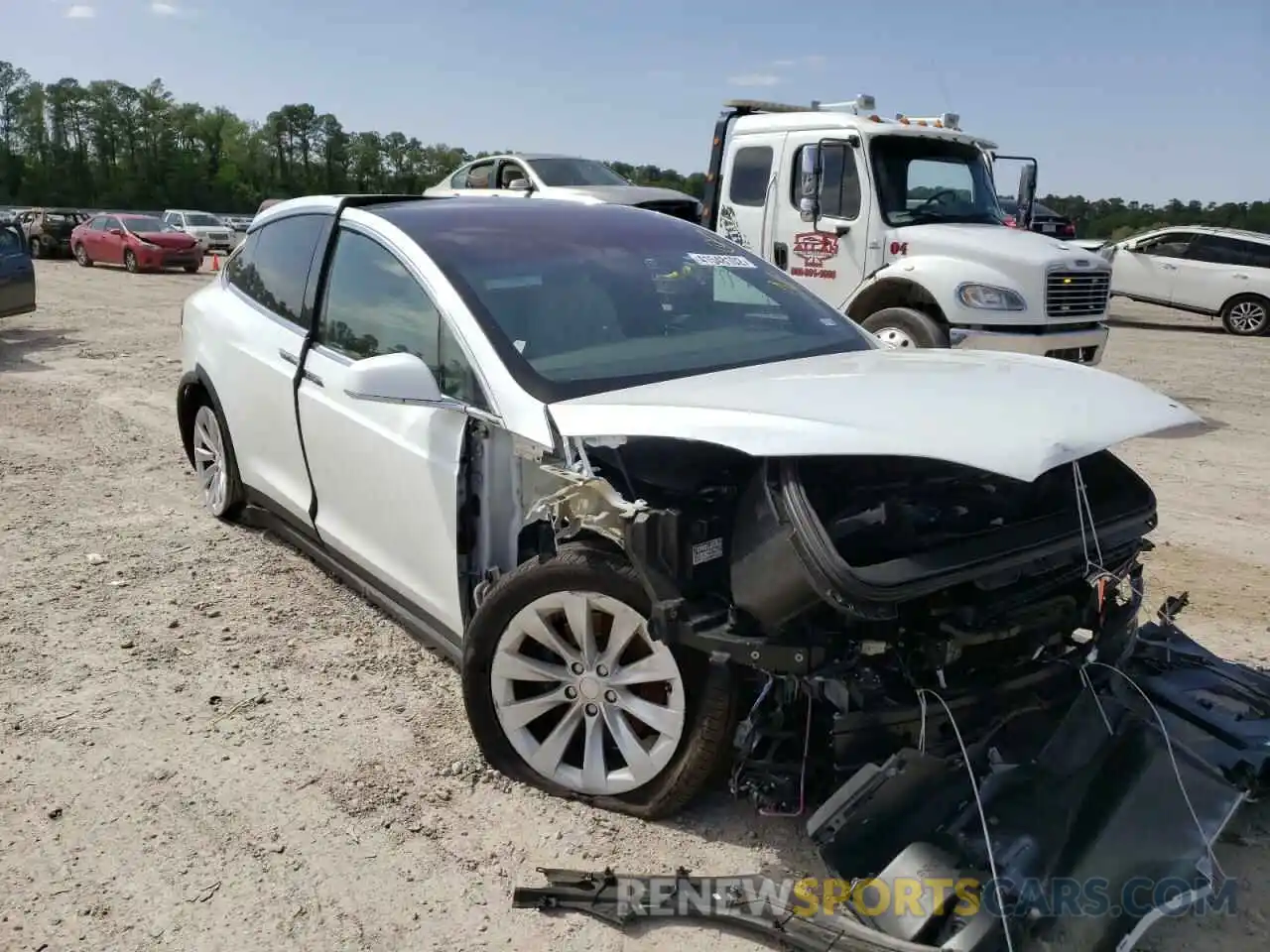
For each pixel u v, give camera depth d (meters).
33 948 2.58
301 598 4.73
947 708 2.65
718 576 2.89
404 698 3.84
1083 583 3.05
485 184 16.12
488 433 3.32
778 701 2.83
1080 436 2.57
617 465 3.07
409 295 3.77
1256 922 2.69
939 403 2.77
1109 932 2.36
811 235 9.59
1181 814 2.64
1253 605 4.74
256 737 3.57
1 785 3.26
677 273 4.05
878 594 2.49
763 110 10.58
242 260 5.29
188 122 92.56
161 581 4.91
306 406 4.21
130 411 8.69
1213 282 16.58
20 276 12.55
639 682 2.99
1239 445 8.14
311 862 2.93
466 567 3.40
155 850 2.97
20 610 4.57
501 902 2.78
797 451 2.55
